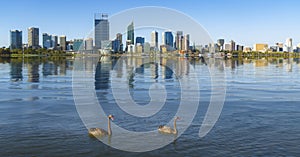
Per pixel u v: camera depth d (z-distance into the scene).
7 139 29.59
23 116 38.75
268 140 29.55
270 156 25.69
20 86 67.69
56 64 151.75
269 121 36.50
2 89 62.69
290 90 62.78
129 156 25.81
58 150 26.94
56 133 31.47
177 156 25.75
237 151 26.77
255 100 50.72
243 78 87.50
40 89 62.78
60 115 39.31
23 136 30.50
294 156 25.70
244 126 34.31
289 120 37.00
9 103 47.34
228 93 58.31
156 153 26.38
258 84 73.25
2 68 123.50
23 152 26.50
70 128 33.31
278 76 94.31
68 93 57.34
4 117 38.19
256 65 155.38
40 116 38.78
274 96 54.84
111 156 25.80
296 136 30.73
